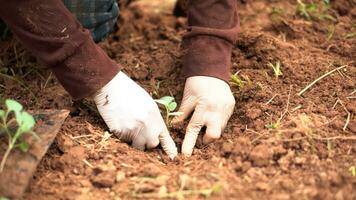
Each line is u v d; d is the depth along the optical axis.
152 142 1.44
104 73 1.42
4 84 1.65
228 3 1.54
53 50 1.38
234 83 1.59
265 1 1.95
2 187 1.26
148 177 1.34
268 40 1.72
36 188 1.33
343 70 1.64
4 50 1.76
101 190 1.33
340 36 1.79
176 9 1.97
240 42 1.71
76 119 1.49
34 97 1.59
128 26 1.95
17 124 1.38
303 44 1.75
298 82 1.60
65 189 1.33
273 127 1.45
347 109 1.51
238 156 1.38
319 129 1.45
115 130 1.45
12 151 1.32
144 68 1.69
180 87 1.63
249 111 1.51
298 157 1.37
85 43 1.39
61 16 1.37
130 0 2.06
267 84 1.60
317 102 1.54
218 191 1.29
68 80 1.41
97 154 1.40
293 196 1.28
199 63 1.51
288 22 1.84
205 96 1.49
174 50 1.75
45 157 1.39
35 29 1.36
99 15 1.68
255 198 1.28
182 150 1.45
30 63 1.72
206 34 1.52
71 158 1.38
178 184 1.32
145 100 1.45
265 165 1.36
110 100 1.44
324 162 1.36
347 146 1.41
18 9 1.34
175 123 1.51
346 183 1.31
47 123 1.40
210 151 1.44
